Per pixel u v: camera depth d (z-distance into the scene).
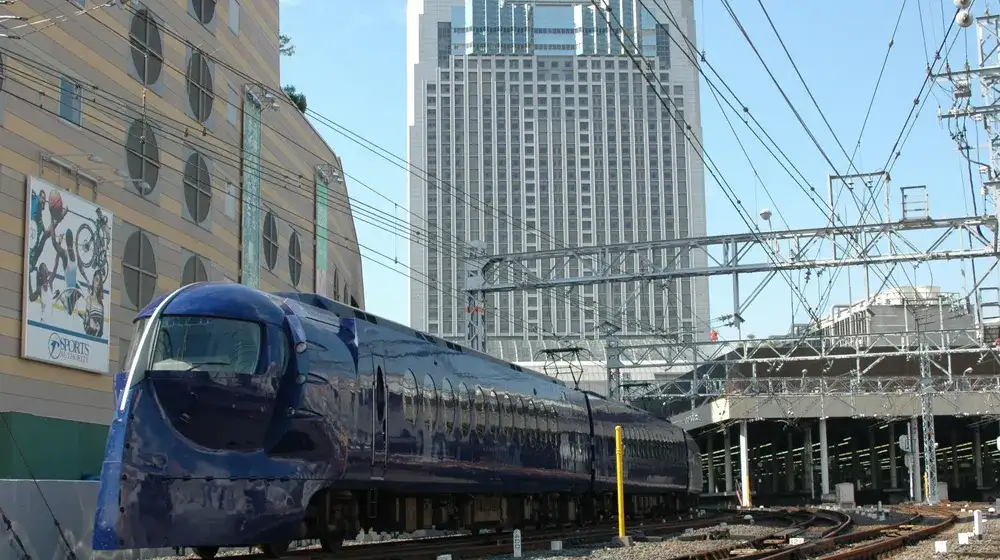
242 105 34.88
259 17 37.25
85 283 25.56
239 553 19.77
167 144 29.66
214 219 32.34
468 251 44.00
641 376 72.44
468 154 175.25
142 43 28.50
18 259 23.44
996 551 20.14
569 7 178.62
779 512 46.72
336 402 16.31
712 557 19.17
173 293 15.26
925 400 58.03
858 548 20.33
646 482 37.03
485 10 178.38
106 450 13.85
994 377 60.12
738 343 50.25
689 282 152.62
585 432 30.80
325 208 43.12
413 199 173.88
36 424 23.27
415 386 19.70
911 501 61.66
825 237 41.47
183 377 14.34
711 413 63.72
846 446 91.94
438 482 20.56
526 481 25.61
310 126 41.88
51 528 15.85
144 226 28.36
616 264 43.62
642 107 176.12
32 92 24.00
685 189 173.88
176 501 13.95
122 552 17.64
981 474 76.06
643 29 178.12
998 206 36.22
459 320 164.25
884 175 37.88
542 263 170.38
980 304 45.94
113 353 26.83
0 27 22.06
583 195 173.50
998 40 34.75
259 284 35.38
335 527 17.00
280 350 15.30
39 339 23.81
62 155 24.86
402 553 17.27
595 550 20.98
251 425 14.75
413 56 180.75
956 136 35.69
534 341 72.62
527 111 176.25
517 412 25.34
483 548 19.48
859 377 55.56
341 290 46.88
